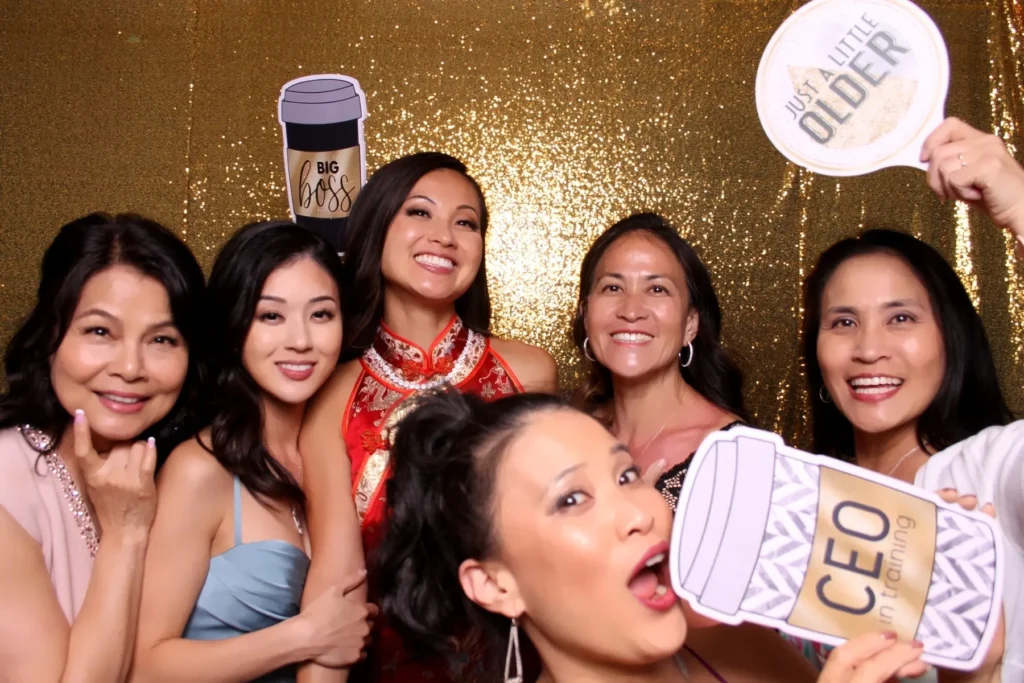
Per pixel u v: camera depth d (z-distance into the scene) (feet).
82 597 5.07
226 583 5.27
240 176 8.59
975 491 4.79
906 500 3.48
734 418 6.42
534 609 3.76
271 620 5.36
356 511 5.82
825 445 6.42
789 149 4.66
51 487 5.07
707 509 3.42
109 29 8.57
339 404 6.20
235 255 5.47
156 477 5.34
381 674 5.89
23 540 4.83
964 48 8.41
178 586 5.11
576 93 8.68
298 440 6.04
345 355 6.40
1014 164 4.34
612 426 6.73
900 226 8.55
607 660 3.65
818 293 6.02
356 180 8.29
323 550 5.58
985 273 8.46
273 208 8.59
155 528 5.12
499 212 8.71
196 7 8.60
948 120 4.46
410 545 4.16
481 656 4.37
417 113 8.66
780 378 8.61
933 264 5.77
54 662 4.67
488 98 8.67
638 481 3.81
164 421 5.51
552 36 8.66
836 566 3.39
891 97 4.55
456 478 3.94
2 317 8.55
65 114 8.59
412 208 6.22
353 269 6.33
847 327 5.84
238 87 8.60
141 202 8.60
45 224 8.60
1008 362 8.45
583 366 8.68
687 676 3.98
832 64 4.63
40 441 5.08
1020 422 4.85
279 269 5.46
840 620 3.35
